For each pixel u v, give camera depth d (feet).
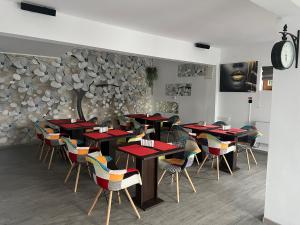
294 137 8.53
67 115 23.24
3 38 14.28
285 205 8.87
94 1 11.44
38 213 9.78
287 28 8.69
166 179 13.67
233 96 22.65
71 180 13.24
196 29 16.07
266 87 20.31
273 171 9.15
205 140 14.46
